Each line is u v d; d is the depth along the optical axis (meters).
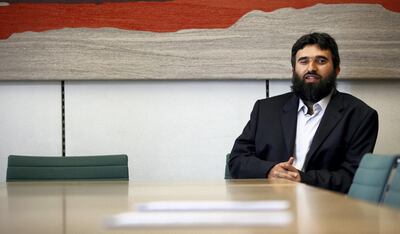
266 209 1.18
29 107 3.60
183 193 1.75
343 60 3.62
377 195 1.92
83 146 3.62
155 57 3.57
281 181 2.42
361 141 3.03
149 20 3.57
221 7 3.58
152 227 0.95
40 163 3.01
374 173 2.00
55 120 3.61
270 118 3.18
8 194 1.86
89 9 3.55
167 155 3.65
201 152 3.65
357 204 1.32
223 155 3.66
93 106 3.62
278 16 3.60
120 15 3.56
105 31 3.56
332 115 3.06
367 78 3.63
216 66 3.59
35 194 1.84
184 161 3.65
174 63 3.58
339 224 0.97
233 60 3.59
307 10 3.61
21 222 1.11
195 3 3.58
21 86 3.59
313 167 3.03
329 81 3.12
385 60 3.62
